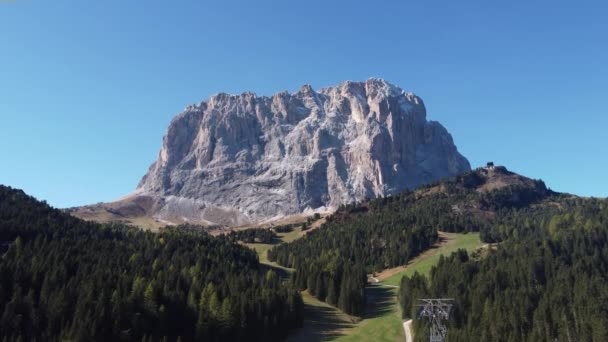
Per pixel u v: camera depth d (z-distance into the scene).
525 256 162.25
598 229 184.88
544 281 151.12
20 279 126.62
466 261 177.62
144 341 111.31
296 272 190.38
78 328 109.38
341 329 146.75
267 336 131.62
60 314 115.69
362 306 161.75
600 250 169.75
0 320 110.00
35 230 174.62
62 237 176.38
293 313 143.38
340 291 168.50
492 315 128.88
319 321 152.12
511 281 148.75
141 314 120.06
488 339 120.38
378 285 190.75
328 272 180.50
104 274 135.00
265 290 145.38
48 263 136.88
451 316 134.38
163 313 122.31
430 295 148.12
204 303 130.88
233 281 148.75
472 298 140.00
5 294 120.50
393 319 151.62
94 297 122.06
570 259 163.62
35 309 115.75
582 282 135.75
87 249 163.75
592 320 117.12
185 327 125.31
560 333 119.81
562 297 132.50
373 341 135.25
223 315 126.19
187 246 192.50
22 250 147.25
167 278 141.62
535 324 123.50
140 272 143.75
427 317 135.25
